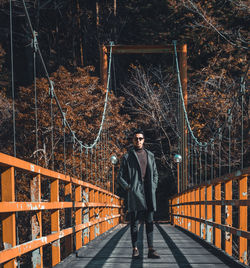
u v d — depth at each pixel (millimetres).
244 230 5207
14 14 41094
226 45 28578
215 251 7078
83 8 42500
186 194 13273
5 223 3529
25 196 19203
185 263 5977
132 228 6195
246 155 23922
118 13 41344
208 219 8156
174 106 30875
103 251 7582
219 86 26422
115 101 26812
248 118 23188
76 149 21188
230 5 29344
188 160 22484
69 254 6492
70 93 22969
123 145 28953
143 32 36469
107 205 13125
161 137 30688
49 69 41531
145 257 6668
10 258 3389
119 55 39219
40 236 4418
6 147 21719
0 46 39031
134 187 5891
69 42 43094
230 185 6156
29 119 21172
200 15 29156
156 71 35125
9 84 35812
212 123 25969
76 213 7531
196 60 31500
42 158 20828
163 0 34875
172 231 13641
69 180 6414
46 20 43750
